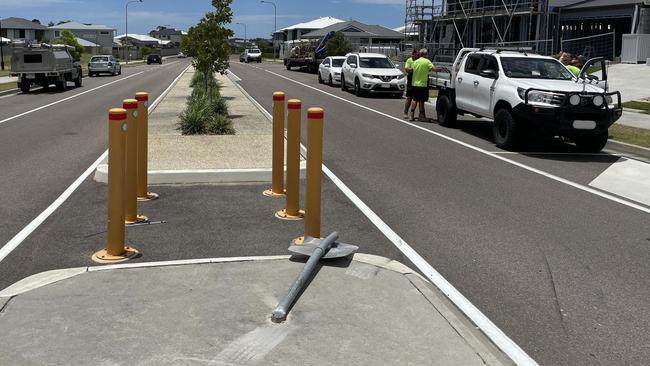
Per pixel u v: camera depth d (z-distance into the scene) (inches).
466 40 1389.0
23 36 3548.2
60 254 219.0
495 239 249.9
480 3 1380.4
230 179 342.6
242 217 270.7
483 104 521.7
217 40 700.0
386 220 274.4
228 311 164.9
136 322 157.2
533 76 497.7
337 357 142.6
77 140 502.3
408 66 663.1
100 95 1000.9
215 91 775.7
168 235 242.7
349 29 2716.5
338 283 185.8
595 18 1218.6
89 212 277.4
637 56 1096.8
